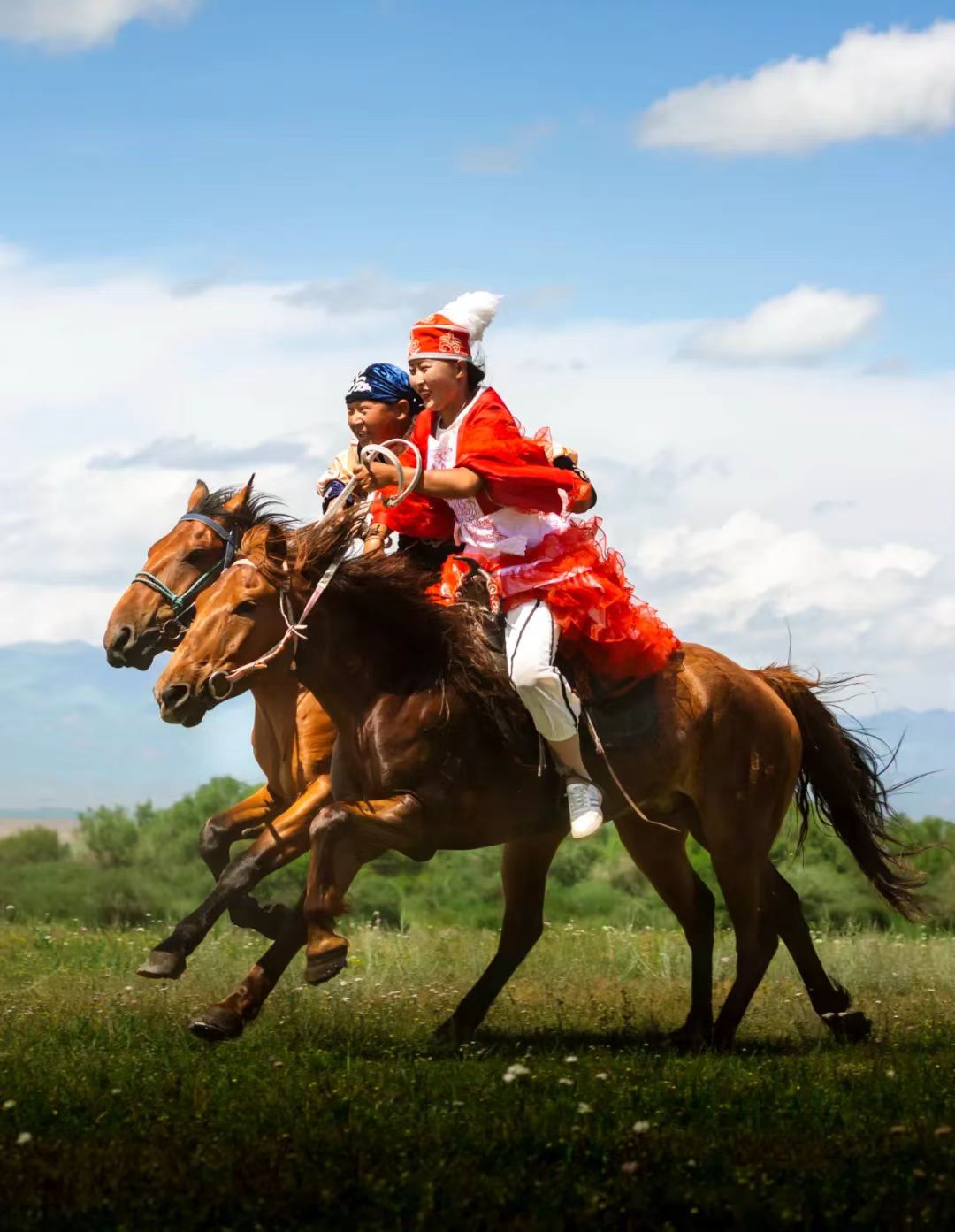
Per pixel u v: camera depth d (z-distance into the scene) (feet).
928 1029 26.45
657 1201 13.87
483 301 22.67
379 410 25.04
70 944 38.81
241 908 24.48
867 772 27.96
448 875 61.36
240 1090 18.40
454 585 22.79
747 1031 27.22
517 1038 25.35
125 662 27.45
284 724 25.58
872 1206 13.46
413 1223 13.21
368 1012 26.99
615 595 23.16
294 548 22.86
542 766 22.61
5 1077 19.19
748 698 25.64
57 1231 13.08
